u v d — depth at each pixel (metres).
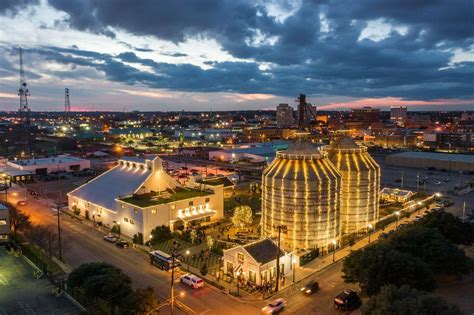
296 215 84.75
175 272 75.06
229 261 74.88
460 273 67.50
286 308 61.81
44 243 81.31
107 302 56.72
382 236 94.56
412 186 162.88
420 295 48.72
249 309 61.72
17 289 67.81
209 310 61.19
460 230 82.75
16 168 180.62
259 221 109.06
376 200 104.19
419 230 73.06
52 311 60.22
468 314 57.94
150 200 98.62
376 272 61.38
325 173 86.38
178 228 99.25
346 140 105.06
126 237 95.25
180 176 170.50
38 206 124.12
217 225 104.69
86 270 62.22
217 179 136.25
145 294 55.97
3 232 91.12
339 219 89.88
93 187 116.25
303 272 76.25
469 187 157.88
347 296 61.09
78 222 106.81
